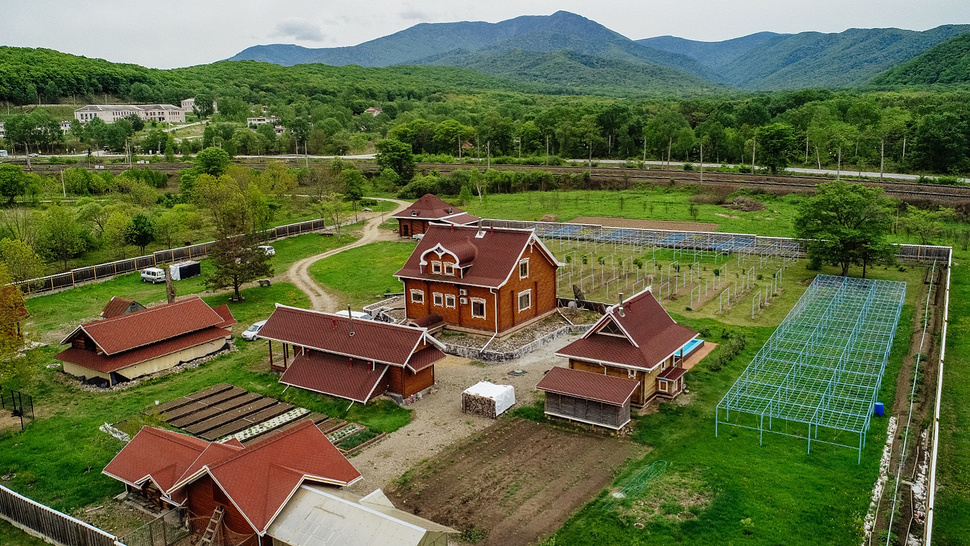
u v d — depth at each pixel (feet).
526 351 176.65
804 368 158.40
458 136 600.39
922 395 142.82
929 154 414.82
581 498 108.37
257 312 215.72
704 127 585.22
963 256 249.55
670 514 102.32
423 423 137.80
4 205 395.55
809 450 121.80
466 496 109.81
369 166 526.16
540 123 621.31
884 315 188.44
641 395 140.15
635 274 242.99
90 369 162.91
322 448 103.65
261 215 320.70
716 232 288.51
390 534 82.23
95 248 305.94
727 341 178.19
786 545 94.48
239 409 145.48
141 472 106.83
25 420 143.13
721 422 134.31
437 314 194.80
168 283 205.57
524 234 189.16
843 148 455.22
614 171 452.76
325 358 157.69
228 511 93.40
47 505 109.81
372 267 267.80
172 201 416.26
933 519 101.19
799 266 247.50
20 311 153.38
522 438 130.31
